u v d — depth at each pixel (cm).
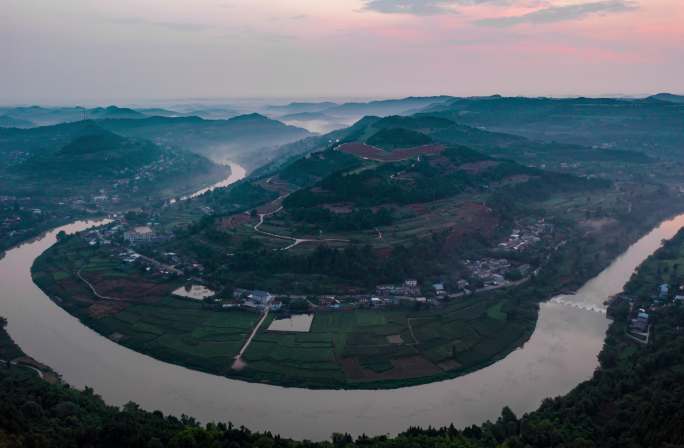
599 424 18712
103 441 16562
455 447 16550
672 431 16200
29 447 15375
